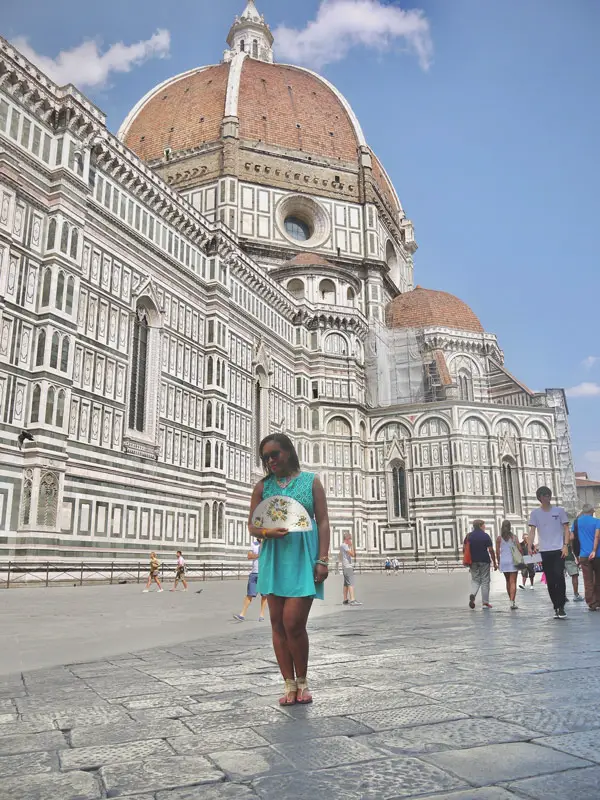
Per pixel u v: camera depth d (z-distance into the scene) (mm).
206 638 12312
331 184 81875
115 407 40125
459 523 66438
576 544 16859
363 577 52344
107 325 40344
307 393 67688
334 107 89125
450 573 60312
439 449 69188
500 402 78188
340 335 71438
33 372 34750
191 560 45656
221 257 53188
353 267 80312
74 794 3924
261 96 83750
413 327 81188
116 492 39406
